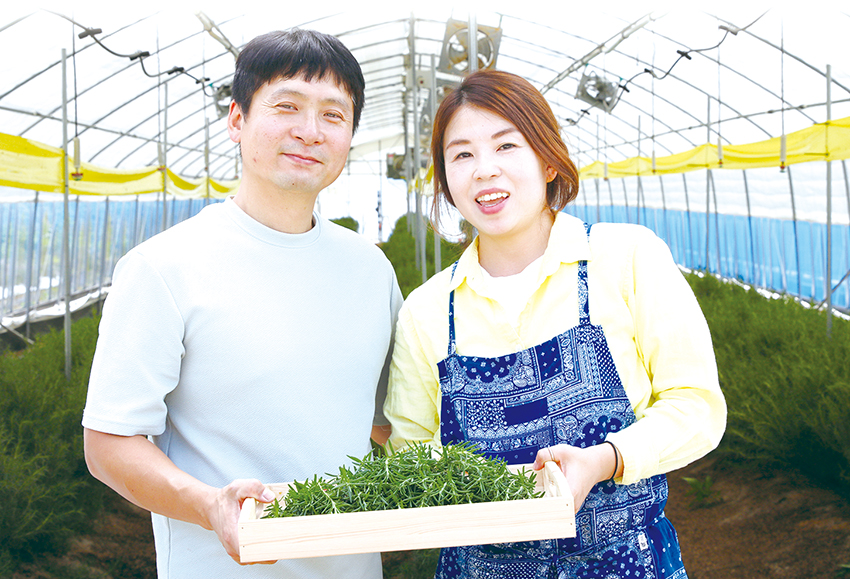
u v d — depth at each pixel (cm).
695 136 1259
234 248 155
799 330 617
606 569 150
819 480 456
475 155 162
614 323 157
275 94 153
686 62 949
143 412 143
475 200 164
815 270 1064
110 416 140
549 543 151
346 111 160
